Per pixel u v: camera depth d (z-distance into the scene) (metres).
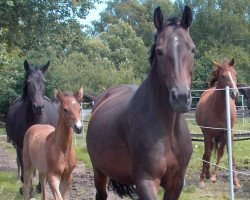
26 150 7.64
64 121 6.64
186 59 4.16
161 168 4.33
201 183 9.12
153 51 4.58
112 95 5.88
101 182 5.83
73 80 37.84
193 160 12.02
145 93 4.55
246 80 48.31
